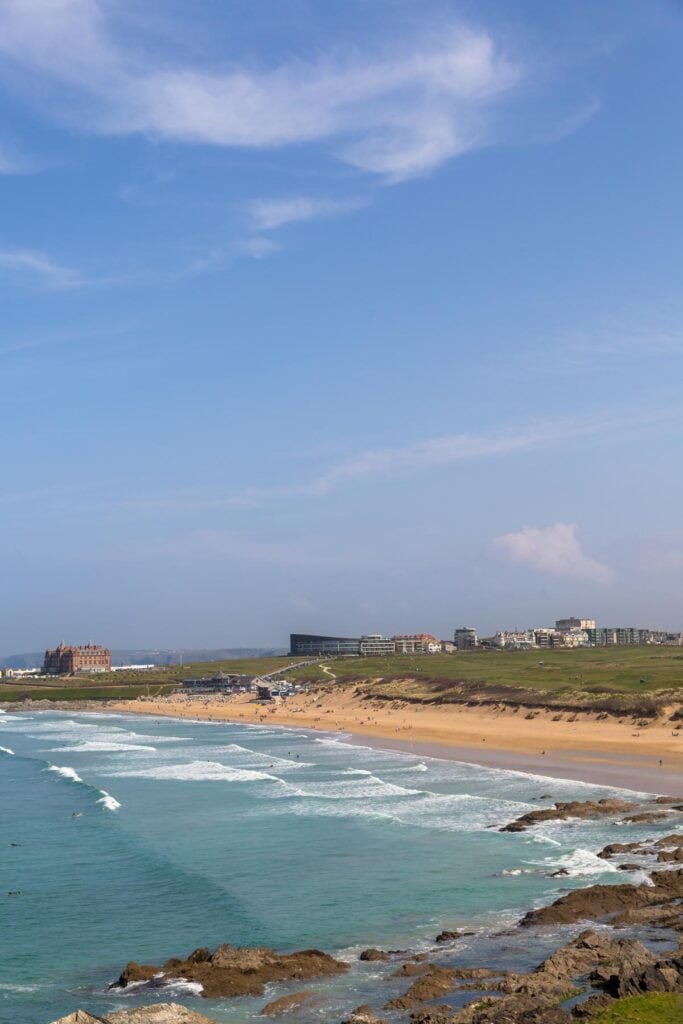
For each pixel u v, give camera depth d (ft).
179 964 142.51
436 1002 121.29
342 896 177.78
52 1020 124.47
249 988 132.46
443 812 258.98
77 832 246.27
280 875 194.90
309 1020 120.06
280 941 154.40
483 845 215.10
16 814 277.64
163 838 235.61
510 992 121.29
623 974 116.47
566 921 153.89
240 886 187.42
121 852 220.43
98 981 139.64
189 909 173.37
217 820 258.16
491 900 171.32
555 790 286.25
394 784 315.78
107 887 189.78
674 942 137.59
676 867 184.55
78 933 161.68
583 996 115.14
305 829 241.14
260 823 251.80
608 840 214.07
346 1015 120.88
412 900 173.58
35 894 185.37
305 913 168.14
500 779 315.37
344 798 289.12
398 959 142.31
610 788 285.43
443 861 201.36
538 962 135.13
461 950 143.84
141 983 136.87
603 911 158.20
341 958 144.97
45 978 141.28
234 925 163.02
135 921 167.53
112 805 285.43
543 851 205.36
